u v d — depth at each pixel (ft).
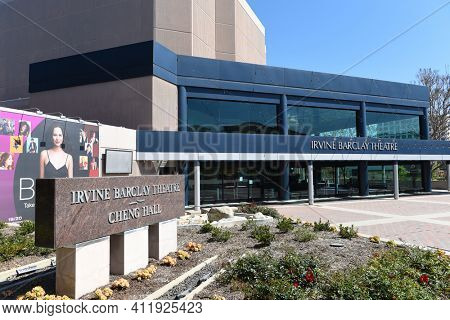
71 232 18.35
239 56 109.29
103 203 20.95
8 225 39.83
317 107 87.04
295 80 84.33
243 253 28.35
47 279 21.90
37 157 47.24
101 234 20.57
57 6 103.40
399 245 31.01
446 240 36.22
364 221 50.08
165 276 22.52
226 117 78.59
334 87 88.58
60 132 51.13
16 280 22.11
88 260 19.52
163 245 27.55
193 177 73.67
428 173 101.24
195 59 75.87
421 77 151.64
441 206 68.74
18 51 109.29
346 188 89.76
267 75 81.66
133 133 66.13
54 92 76.79
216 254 28.35
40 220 17.71
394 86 97.55
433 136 147.43
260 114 81.61
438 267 23.58
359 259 26.25
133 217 23.79
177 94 74.69
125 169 63.77
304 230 36.55
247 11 118.32
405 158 89.51
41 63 78.74
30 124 46.39
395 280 19.54
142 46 69.56
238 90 78.84
